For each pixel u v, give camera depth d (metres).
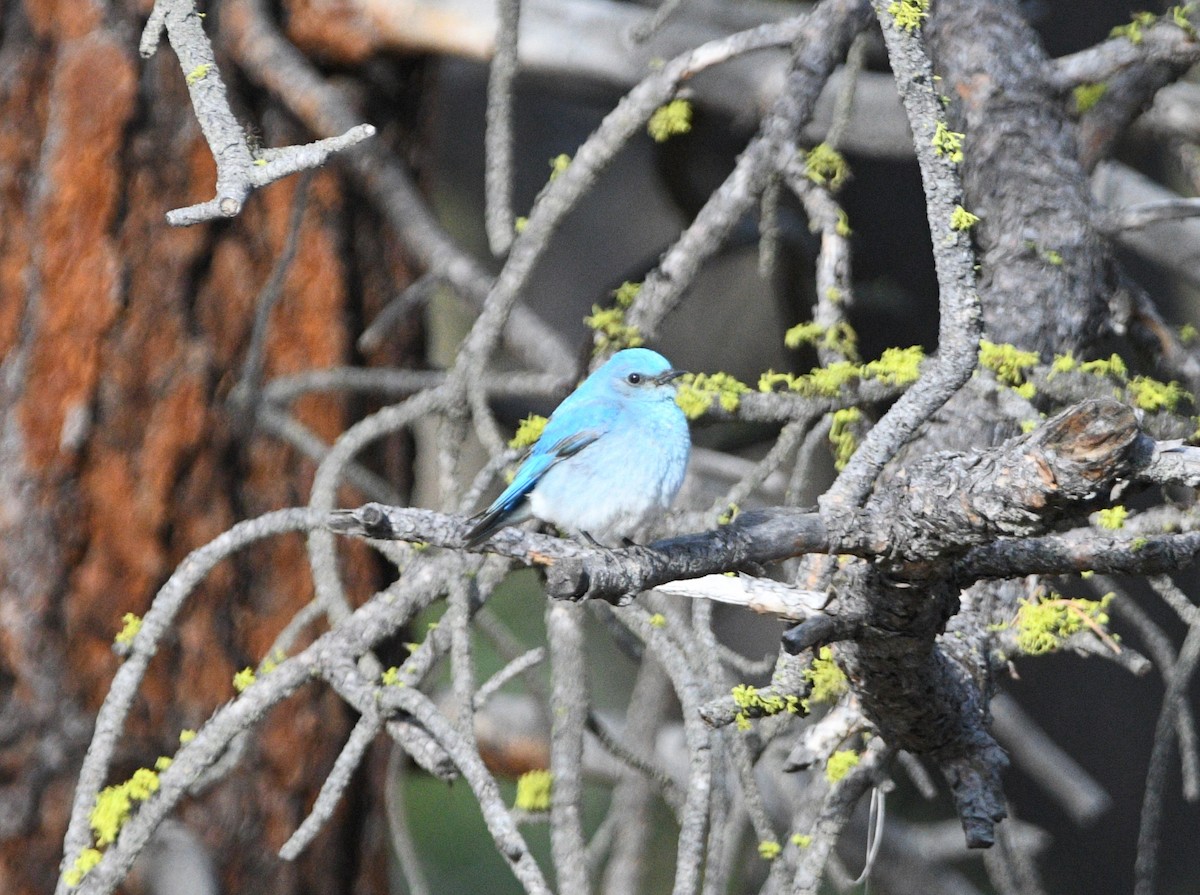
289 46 11.41
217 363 11.48
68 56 11.14
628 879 11.52
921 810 16.61
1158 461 5.05
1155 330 9.21
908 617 6.06
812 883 7.05
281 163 5.26
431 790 18.75
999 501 5.32
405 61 12.52
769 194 8.78
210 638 11.33
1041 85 9.12
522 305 10.94
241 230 11.62
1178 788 16.70
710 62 8.73
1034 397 8.05
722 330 18.12
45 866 10.83
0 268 11.14
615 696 20.69
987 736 6.74
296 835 7.07
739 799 10.03
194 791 7.86
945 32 9.23
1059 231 8.68
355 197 12.25
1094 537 6.06
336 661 7.42
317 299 11.95
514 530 5.96
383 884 12.37
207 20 11.44
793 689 6.47
